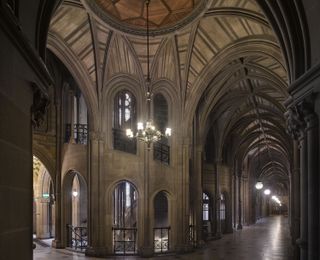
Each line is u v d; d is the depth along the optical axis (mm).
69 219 18812
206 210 25875
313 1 6016
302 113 6434
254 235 27078
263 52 14914
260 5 8367
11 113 5078
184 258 16406
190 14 14875
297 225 14914
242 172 36906
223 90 20453
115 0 14195
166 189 17875
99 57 16484
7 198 4914
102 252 16484
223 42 16109
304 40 6469
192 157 20688
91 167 16844
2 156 4719
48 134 18891
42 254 16609
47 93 6879
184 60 17438
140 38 16250
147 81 17484
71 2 13336
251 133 31609
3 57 4719
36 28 6582
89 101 16812
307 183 6547
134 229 17172
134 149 17922
